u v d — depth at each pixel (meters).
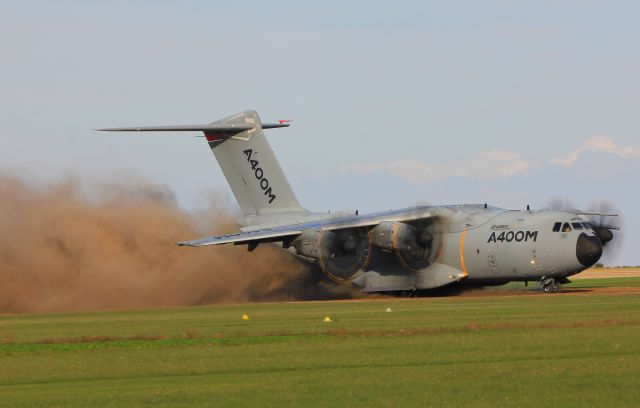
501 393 47.44
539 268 131.38
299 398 47.12
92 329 86.88
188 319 98.88
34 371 58.22
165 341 73.25
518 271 133.50
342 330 77.88
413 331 75.69
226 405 45.72
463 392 47.84
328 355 62.12
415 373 53.62
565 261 129.50
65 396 49.00
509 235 133.38
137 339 75.00
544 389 48.22
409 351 63.06
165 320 98.12
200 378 54.44
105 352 67.12
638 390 47.75
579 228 130.38
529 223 132.50
